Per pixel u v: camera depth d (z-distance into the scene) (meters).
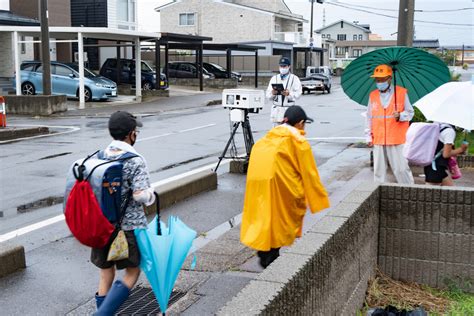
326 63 70.06
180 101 28.31
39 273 5.51
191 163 11.70
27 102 22.28
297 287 3.20
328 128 17.78
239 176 10.35
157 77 30.70
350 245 4.38
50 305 4.75
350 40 97.12
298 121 4.96
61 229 7.12
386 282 5.20
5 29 25.11
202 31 56.16
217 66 43.44
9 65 29.83
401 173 7.28
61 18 35.34
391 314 4.34
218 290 4.98
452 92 6.20
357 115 22.02
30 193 9.13
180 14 56.69
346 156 12.38
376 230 5.17
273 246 4.88
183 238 4.12
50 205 8.38
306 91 37.41
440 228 5.06
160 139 15.17
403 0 11.13
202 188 9.04
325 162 11.65
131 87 31.86
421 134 6.62
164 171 10.83
